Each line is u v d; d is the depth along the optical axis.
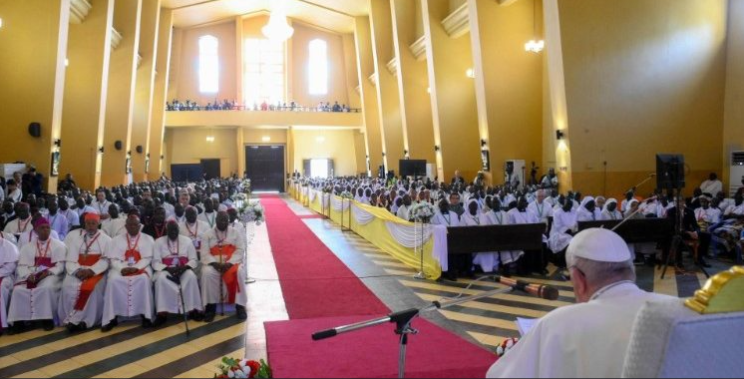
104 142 23.14
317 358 5.11
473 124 23.23
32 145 15.59
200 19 36.72
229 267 6.98
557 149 16.09
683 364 1.48
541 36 19.80
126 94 23.28
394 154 30.52
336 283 8.91
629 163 15.83
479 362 5.00
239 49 37.66
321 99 39.84
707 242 10.58
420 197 13.02
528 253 9.70
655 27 15.74
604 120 15.60
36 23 15.55
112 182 23.22
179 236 7.13
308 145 40.59
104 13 19.69
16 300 6.39
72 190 14.12
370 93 34.56
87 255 6.71
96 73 19.66
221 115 35.47
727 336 1.51
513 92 19.77
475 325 6.39
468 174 23.27
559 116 15.84
